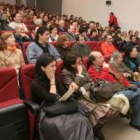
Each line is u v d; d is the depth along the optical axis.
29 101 1.76
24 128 1.69
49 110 1.71
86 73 2.42
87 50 3.60
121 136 2.31
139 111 2.45
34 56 2.75
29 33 4.16
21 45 3.04
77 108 1.85
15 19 5.00
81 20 9.16
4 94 1.77
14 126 1.63
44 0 12.78
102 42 4.45
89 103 2.12
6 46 2.49
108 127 2.48
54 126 1.62
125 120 2.67
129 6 8.23
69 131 1.61
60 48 3.23
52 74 1.92
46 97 1.83
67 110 1.77
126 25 8.44
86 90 2.20
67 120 1.68
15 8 10.03
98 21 9.59
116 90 2.42
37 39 2.88
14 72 1.82
